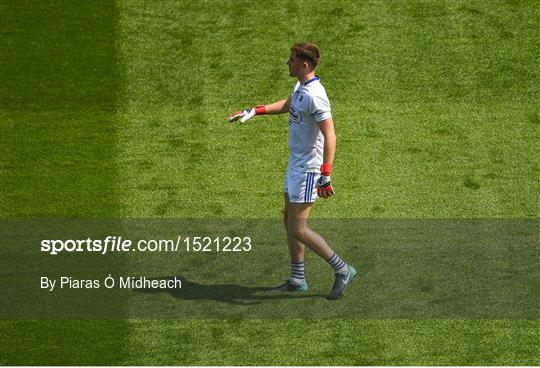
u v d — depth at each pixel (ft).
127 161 118.73
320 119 89.10
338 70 131.34
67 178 116.16
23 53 135.03
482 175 116.06
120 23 138.72
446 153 119.55
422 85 129.70
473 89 129.18
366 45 134.51
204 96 128.57
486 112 126.00
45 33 137.69
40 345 90.33
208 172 116.88
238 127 123.75
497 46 134.51
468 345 90.12
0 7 141.28
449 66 132.05
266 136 122.52
